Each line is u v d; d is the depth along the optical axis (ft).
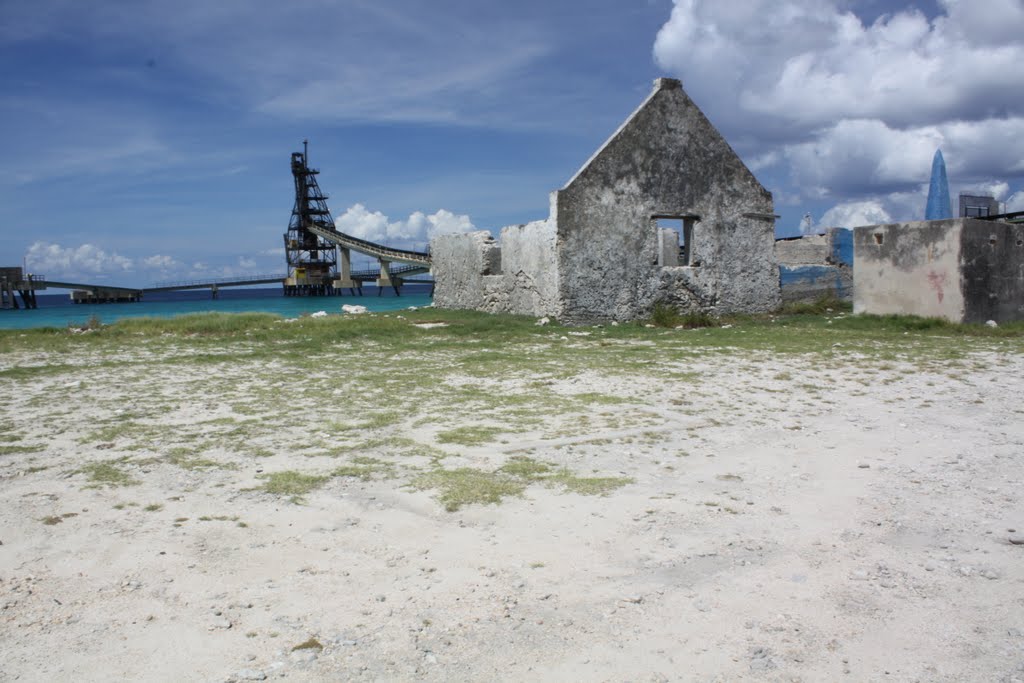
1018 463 15.42
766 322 53.16
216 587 9.89
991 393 23.67
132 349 41.55
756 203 57.52
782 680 7.64
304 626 8.84
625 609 9.23
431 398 23.95
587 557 10.81
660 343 40.78
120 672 7.82
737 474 14.90
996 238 46.78
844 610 9.15
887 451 16.62
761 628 8.75
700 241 55.93
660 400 23.12
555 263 52.11
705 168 55.83
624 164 53.26
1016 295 48.16
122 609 9.25
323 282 268.21
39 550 11.07
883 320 48.11
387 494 13.65
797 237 71.46
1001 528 11.70
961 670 7.73
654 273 54.60
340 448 17.20
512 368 30.96
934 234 47.01
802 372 28.89
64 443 17.94
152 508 12.95
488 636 8.59
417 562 10.69
